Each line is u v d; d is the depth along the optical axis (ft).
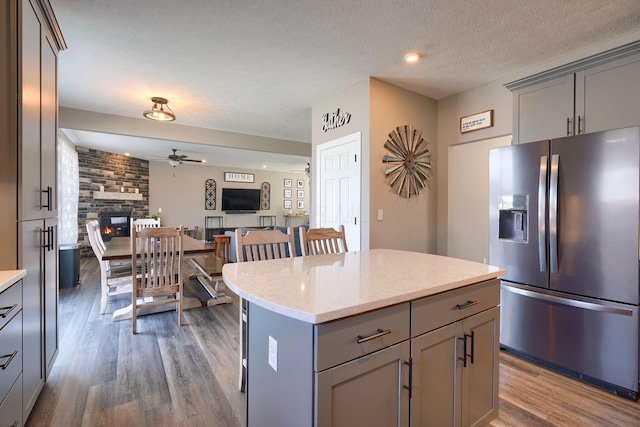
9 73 5.08
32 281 5.59
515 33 8.11
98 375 6.91
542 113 8.60
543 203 7.30
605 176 6.45
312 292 3.76
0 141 5.02
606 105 7.50
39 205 5.96
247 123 16.79
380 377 3.56
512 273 7.98
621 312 6.19
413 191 12.00
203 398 6.13
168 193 30.58
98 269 18.72
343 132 11.95
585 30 7.96
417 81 11.16
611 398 6.23
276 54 9.22
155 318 10.54
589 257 6.67
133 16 7.43
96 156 23.59
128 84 11.45
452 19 7.51
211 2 6.93
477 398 4.83
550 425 5.45
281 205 37.70
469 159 13.38
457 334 4.46
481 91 11.50
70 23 7.69
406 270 5.13
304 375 3.18
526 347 7.75
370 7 7.06
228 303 12.31
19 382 4.90
